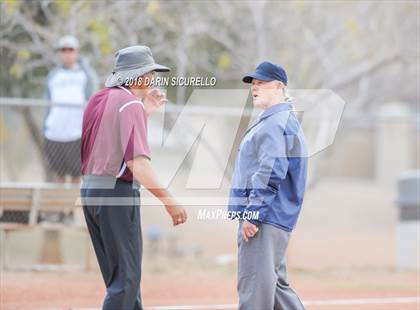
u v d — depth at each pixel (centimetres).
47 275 3841
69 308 2961
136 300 2155
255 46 5097
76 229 3997
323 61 5041
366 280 4134
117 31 4628
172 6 4919
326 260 5447
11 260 4581
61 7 4422
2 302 3133
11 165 5616
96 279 3766
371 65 5091
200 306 3183
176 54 4806
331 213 9619
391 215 9756
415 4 5103
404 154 11475
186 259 4947
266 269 2156
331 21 5212
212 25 5062
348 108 5466
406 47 5091
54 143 4109
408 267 4775
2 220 3997
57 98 4081
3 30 4406
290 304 2278
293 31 5116
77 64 4162
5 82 4959
